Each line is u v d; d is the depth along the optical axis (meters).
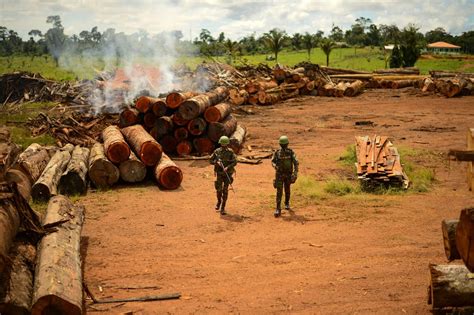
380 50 100.00
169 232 10.24
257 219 11.02
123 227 10.55
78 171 13.13
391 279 7.86
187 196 13.00
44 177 12.41
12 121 23.89
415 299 7.18
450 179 14.24
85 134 19.61
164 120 17.73
